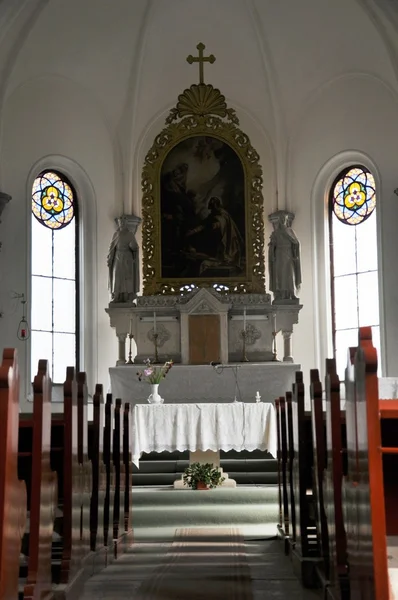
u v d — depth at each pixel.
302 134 17.78
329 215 17.70
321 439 5.79
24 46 15.99
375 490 3.60
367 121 16.97
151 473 13.56
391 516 5.74
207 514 10.84
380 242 16.61
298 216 17.72
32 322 16.62
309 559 6.14
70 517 5.50
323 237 17.61
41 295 16.84
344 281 17.45
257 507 10.98
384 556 3.58
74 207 17.53
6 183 16.34
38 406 4.54
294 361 17.45
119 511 8.20
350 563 4.50
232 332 16.53
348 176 17.47
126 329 16.47
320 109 17.61
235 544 8.97
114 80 17.45
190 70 17.95
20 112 16.61
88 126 17.52
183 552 8.33
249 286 17.11
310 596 5.71
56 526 6.31
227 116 17.67
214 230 17.25
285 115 17.78
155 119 17.95
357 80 17.08
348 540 4.58
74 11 16.17
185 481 12.21
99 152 17.62
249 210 17.28
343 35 16.67
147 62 17.53
